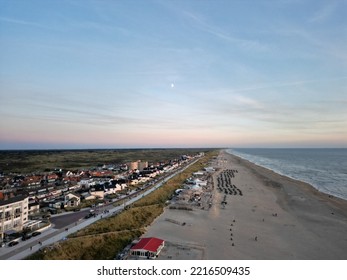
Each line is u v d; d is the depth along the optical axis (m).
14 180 153.25
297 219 87.12
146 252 55.25
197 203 103.38
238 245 63.28
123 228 71.19
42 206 93.62
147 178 158.75
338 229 77.50
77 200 96.81
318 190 139.38
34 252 53.28
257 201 111.56
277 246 63.34
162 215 87.44
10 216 64.31
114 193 118.31
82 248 57.12
